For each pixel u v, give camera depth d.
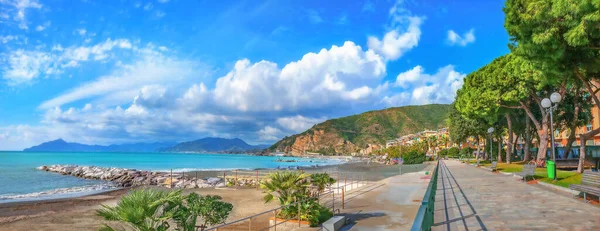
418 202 17.22
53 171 67.62
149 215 7.32
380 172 56.72
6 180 48.97
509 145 45.72
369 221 12.84
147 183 44.00
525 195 14.39
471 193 15.99
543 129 32.94
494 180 22.47
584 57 16.30
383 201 17.67
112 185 42.75
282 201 13.34
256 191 29.12
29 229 16.12
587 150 42.44
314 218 12.55
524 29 16.09
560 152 54.66
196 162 139.88
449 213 11.02
